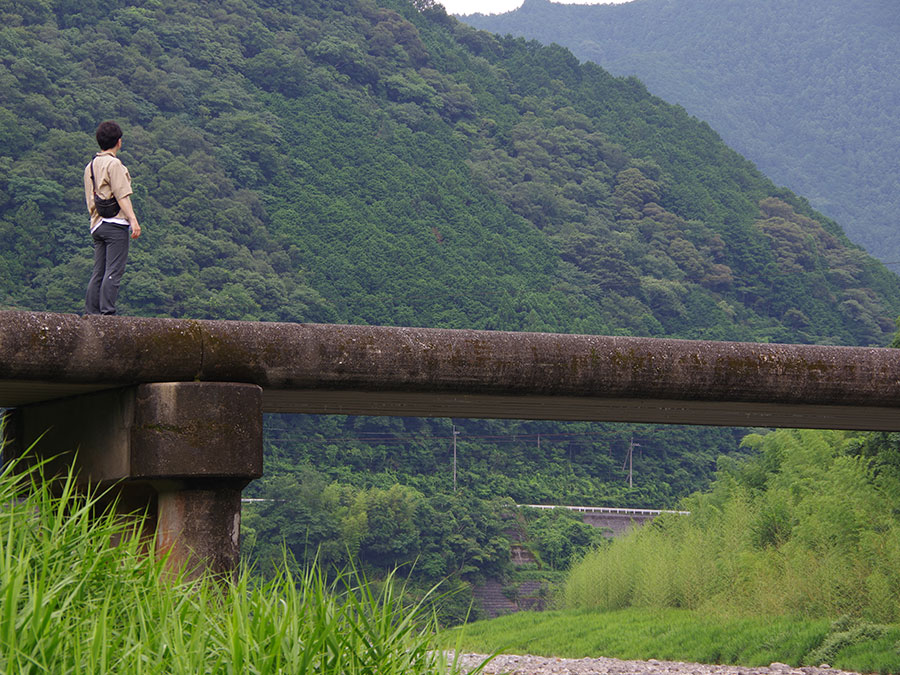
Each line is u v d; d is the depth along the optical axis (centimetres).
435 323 11175
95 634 361
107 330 554
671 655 2073
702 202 15525
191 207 10981
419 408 768
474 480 8538
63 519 486
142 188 10731
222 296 9650
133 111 12369
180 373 568
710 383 655
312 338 594
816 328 13462
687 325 12888
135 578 456
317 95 14800
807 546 2408
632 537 3847
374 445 8656
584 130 16962
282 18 16275
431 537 6806
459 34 19062
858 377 672
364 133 14425
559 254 13488
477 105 16912
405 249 12100
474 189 14300
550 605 4225
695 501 4072
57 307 8869
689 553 3064
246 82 14488
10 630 345
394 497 6881
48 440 682
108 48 13138
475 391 628
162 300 9356
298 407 779
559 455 9256
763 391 663
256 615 415
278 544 6259
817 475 2855
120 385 576
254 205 11875
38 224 9625
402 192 13362
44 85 11712
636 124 17362
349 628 436
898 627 1747
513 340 630
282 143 13525
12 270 9212
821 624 1944
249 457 573
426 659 459
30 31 12888
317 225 12125
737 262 14475
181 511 569
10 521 438
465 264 12412
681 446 9631
